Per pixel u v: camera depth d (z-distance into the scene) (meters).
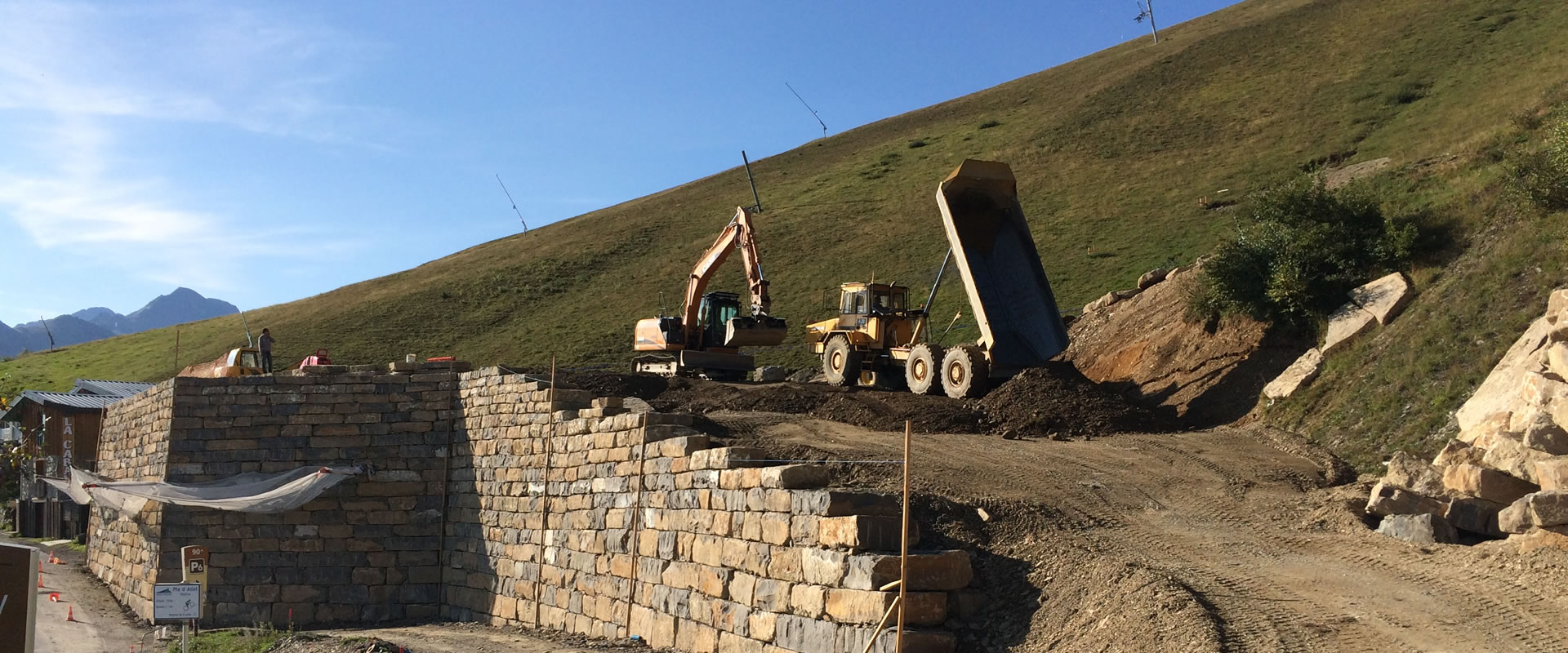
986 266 23.22
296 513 21.14
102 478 25.88
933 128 93.88
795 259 60.75
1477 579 9.50
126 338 79.88
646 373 28.97
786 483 11.77
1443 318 17.50
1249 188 49.41
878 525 10.59
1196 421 20.33
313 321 65.69
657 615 14.21
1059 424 19.23
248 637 17.59
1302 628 8.49
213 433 21.81
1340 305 20.36
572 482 17.31
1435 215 21.17
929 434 18.73
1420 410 15.90
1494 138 25.72
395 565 20.95
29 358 75.94
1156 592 9.27
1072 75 99.56
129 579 22.62
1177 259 41.19
